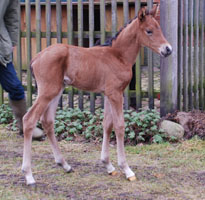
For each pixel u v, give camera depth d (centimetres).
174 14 586
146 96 623
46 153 496
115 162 461
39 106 381
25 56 979
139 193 365
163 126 558
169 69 595
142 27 405
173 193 366
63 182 392
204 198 355
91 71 394
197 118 590
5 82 473
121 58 405
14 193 362
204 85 675
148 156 484
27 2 653
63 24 950
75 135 566
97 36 640
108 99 400
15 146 527
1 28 444
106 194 362
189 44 637
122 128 398
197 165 449
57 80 384
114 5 621
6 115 645
